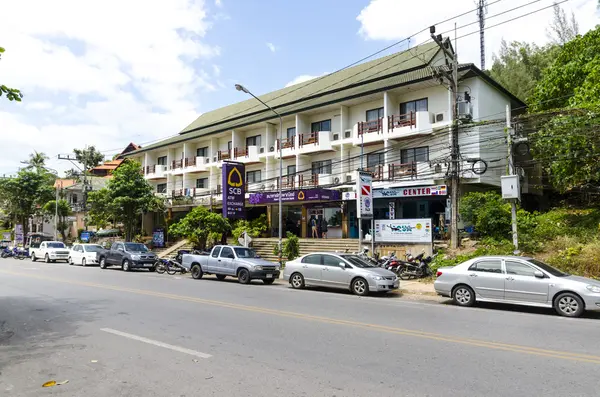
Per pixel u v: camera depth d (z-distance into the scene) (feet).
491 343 23.13
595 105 57.52
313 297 42.57
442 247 63.82
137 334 25.21
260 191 101.55
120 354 20.86
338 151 94.63
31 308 34.68
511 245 55.72
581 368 18.52
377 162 87.56
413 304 39.09
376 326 27.73
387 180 79.82
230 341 23.45
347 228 87.76
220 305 36.24
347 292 47.96
